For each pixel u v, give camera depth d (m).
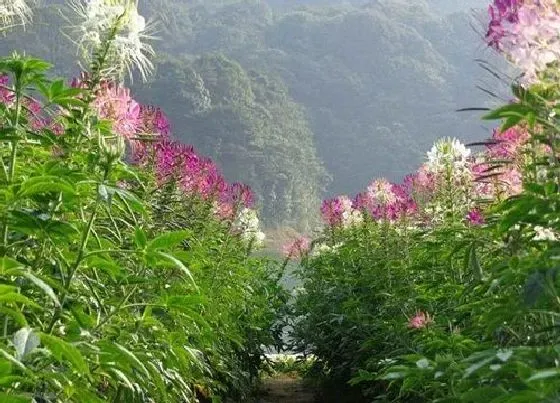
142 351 2.92
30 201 2.77
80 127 3.06
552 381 1.77
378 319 5.98
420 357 2.63
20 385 2.27
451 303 4.58
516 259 2.35
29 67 2.68
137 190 4.23
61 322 2.70
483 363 2.06
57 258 2.66
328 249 9.79
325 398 8.61
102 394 2.93
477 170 5.33
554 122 2.38
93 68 3.29
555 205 2.35
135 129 3.81
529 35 2.35
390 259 6.18
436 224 6.08
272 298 9.87
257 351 8.34
